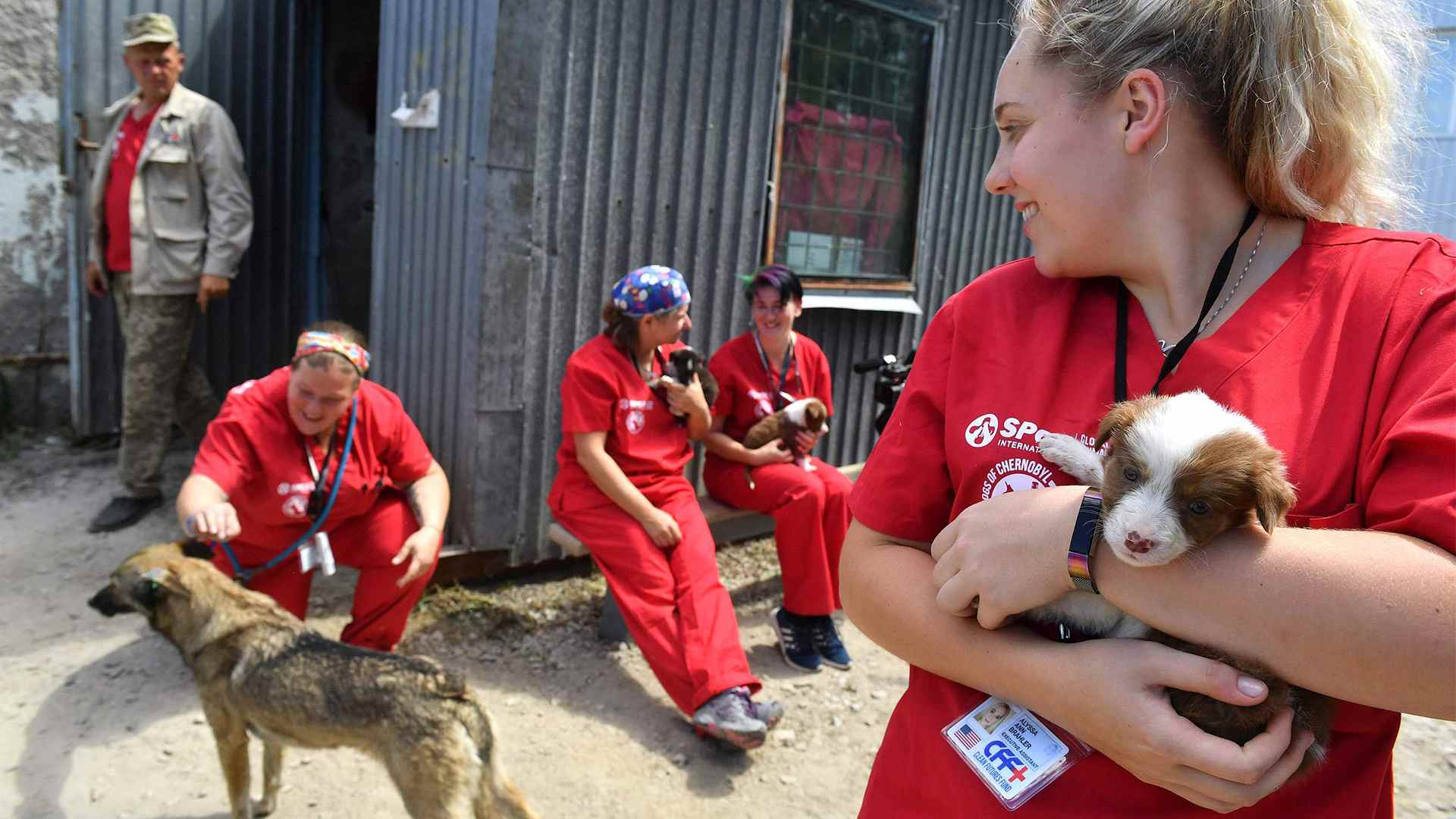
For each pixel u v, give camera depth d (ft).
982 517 3.82
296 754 11.41
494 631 14.51
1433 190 30.71
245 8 19.88
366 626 12.51
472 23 13.80
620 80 15.34
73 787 10.40
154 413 16.89
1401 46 4.18
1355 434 3.39
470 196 14.16
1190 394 3.59
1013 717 3.91
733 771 11.76
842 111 19.54
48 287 20.12
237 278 20.52
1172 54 3.77
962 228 22.61
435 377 15.34
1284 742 3.17
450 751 8.68
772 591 17.25
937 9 20.34
